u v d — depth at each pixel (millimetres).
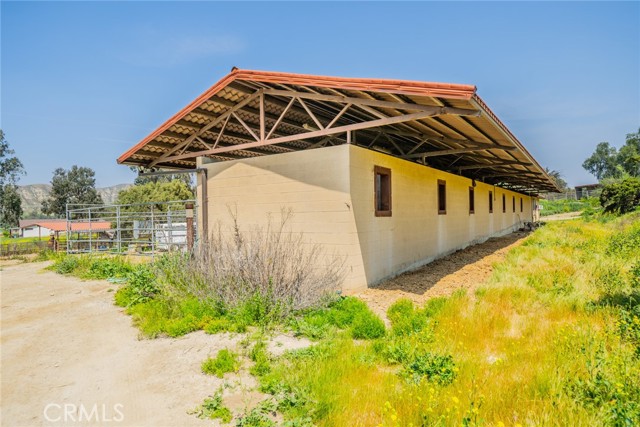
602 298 6219
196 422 3143
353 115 9078
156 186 36969
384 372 3889
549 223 29484
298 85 7379
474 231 17234
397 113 7523
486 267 10734
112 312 6406
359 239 7887
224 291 6113
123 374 4082
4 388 3855
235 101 9008
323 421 2990
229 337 4961
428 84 5695
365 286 8031
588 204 51969
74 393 3713
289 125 10148
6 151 50406
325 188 7891
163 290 6582
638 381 3334
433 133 9047
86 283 9109
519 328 5129
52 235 20719
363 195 8117
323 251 7871
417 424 2924
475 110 5887
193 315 5656
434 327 5133
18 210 54094
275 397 3385
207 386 3742
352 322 5445
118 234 13570
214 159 11141
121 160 10266
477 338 4797
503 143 9023
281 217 8500
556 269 8883
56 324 5902
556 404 3035
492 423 2896
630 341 4359
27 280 9969
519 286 7070
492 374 3674
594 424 2787
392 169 9484
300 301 5961
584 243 12914
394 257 9461
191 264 7023
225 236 9398
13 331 5641
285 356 4242
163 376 3992
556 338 4480
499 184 23141
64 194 64688
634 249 10500
